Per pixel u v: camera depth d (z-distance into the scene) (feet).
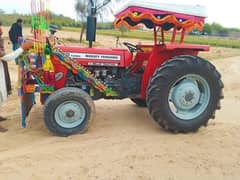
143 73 20.38
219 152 16.47
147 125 20.57
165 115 18.47
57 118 18.07
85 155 15.93
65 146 16.99
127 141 17.58
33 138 18.19
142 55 21.03
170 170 14.76
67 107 18.03
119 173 14.39
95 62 20.02
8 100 26.00
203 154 16.20
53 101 17.76
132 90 20.80
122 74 20.80
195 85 19.22
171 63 18.42
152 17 18.29
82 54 19.77
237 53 83.10
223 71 48.01
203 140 17.90
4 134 18.80
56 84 19.27
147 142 17.48
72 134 18.38
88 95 18.44
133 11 18.15
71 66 18.95
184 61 18.45
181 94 18.99
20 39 20.07
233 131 19.47
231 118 23.63
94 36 20.16
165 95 18.33
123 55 20.52
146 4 18.12
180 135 18.70
